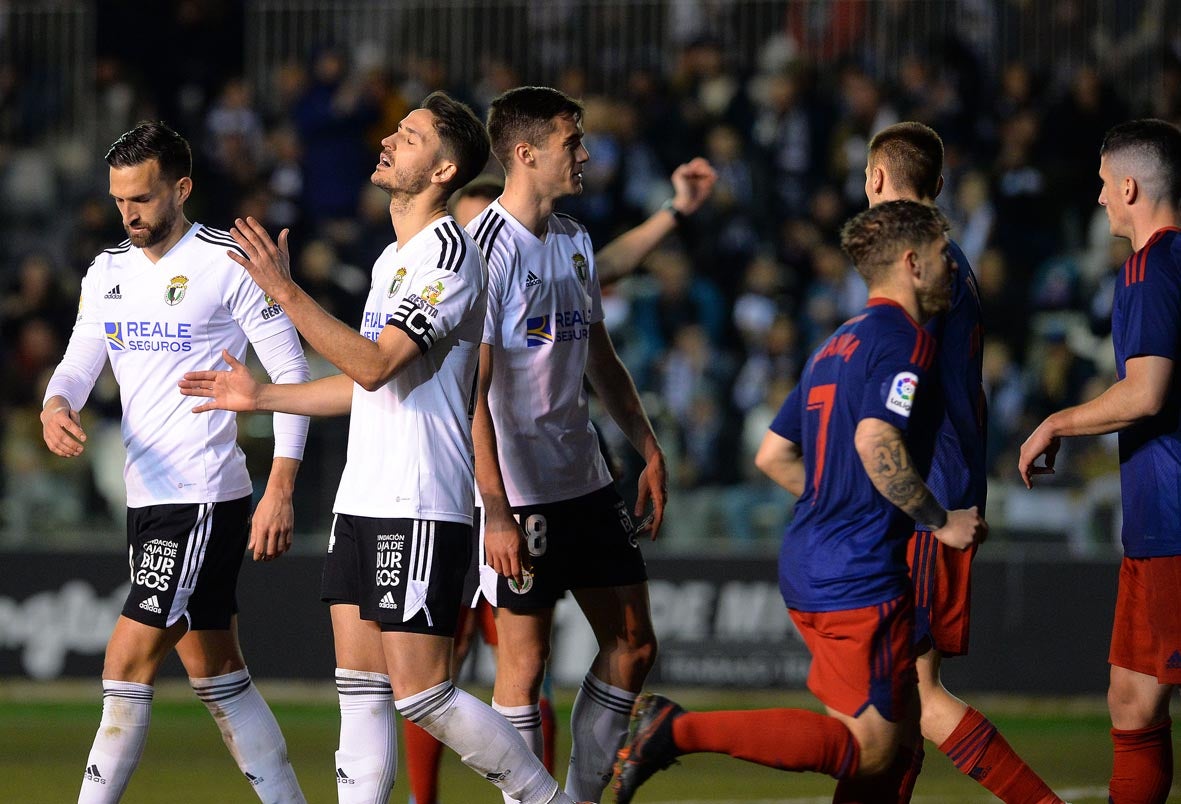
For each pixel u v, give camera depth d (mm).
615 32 43094
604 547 17406
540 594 17125
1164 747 16922
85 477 34281
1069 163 40812
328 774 24094
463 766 24625
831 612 14023
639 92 42688
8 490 34312
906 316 14102
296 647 33094
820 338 37875
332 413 15203
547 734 19438
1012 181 40750
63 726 29219
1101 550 32156
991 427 34062
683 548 33188
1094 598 32031
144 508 16344
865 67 43000
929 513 13766
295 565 33219
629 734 14102
